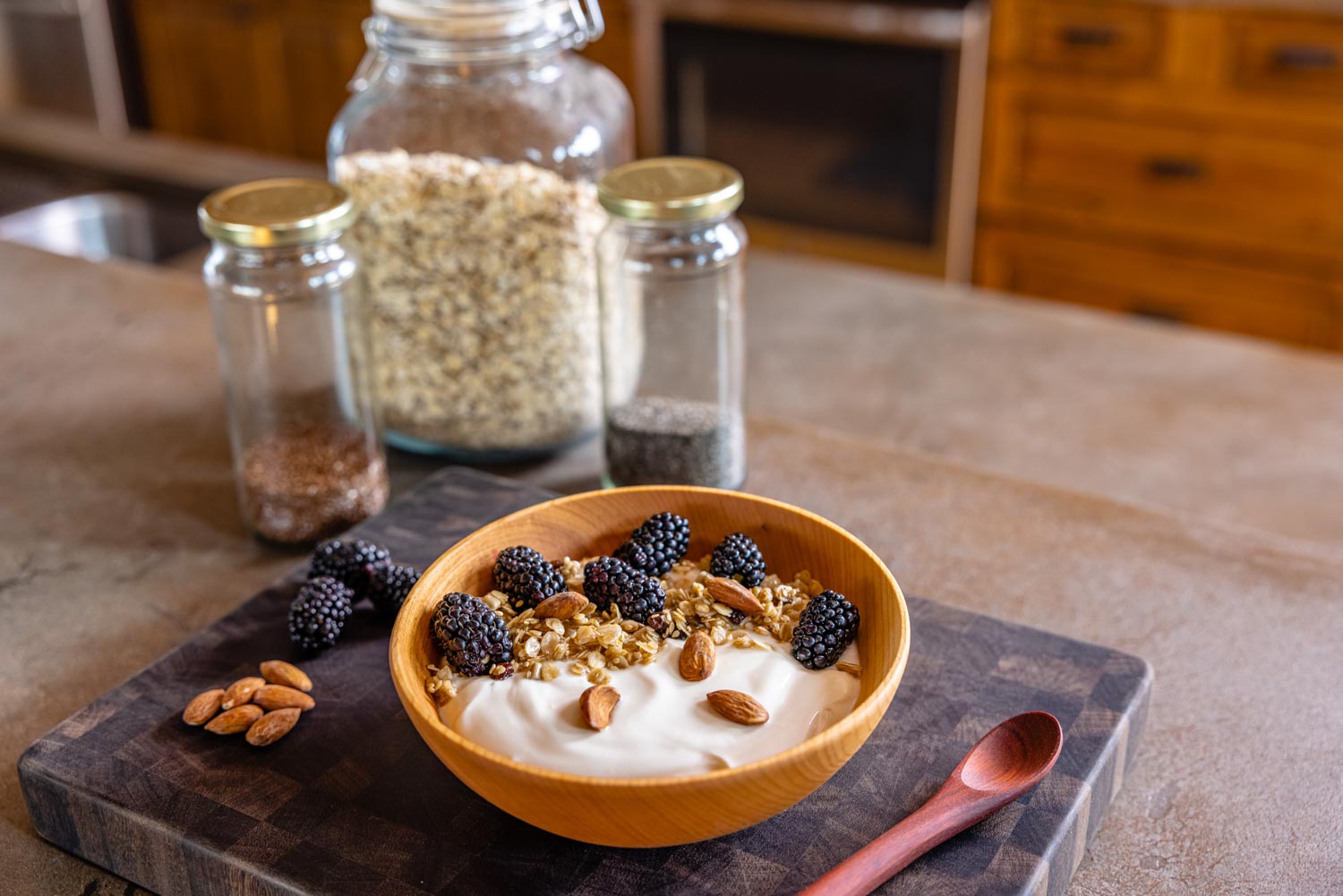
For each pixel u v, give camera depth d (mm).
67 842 713
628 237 866
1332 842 700
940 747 718
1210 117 1805
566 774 624
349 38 2398
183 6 2553
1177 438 1004
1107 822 714
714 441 890
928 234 2045
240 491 886
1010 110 1948
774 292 1205
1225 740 748
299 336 863
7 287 1178
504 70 898
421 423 937
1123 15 1795
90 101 2662
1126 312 2020
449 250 893
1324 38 1675
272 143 2631
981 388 1064
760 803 636
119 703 747
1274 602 824
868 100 1985
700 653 692
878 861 650
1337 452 988
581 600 721
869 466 938
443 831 687
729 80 2088
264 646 781
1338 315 1847
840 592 746
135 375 1058
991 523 887
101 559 875
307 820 690
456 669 702
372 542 847
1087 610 819
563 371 926
